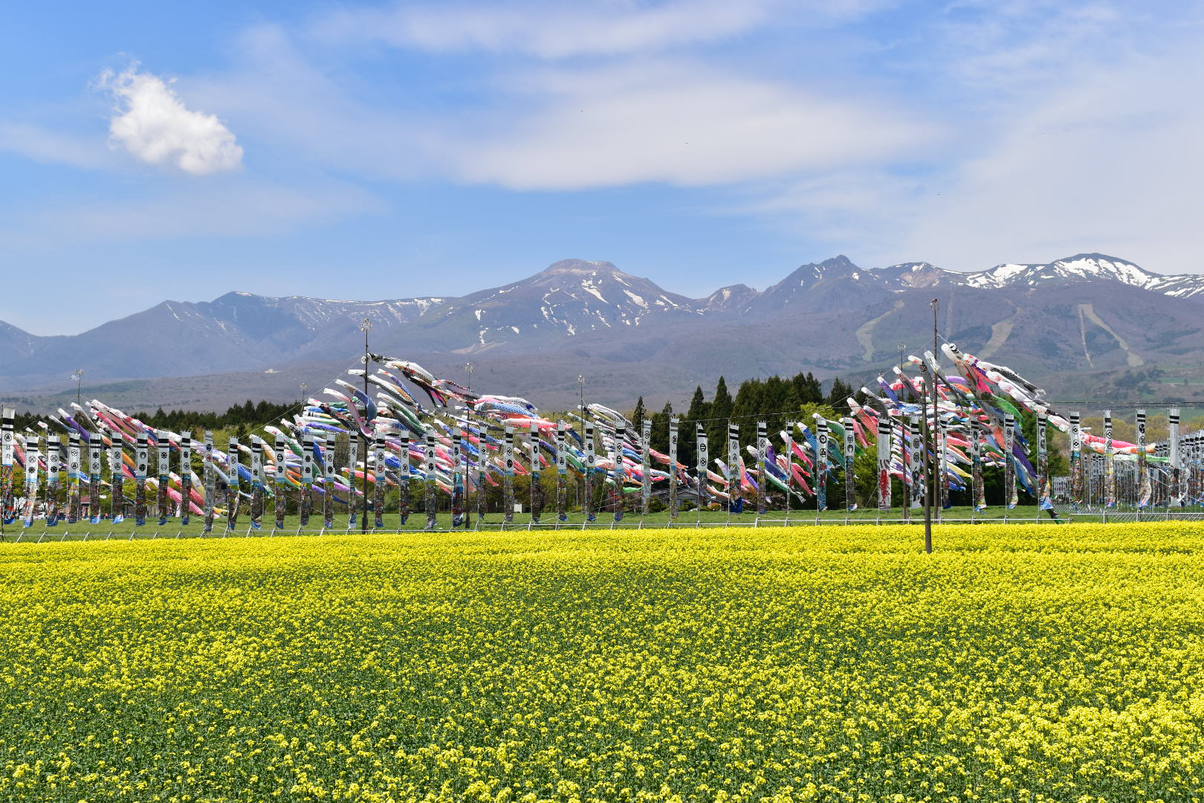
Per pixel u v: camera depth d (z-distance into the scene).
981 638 36.19
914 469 91.44
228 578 52.28
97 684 32.69
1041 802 22.41
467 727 27.89
